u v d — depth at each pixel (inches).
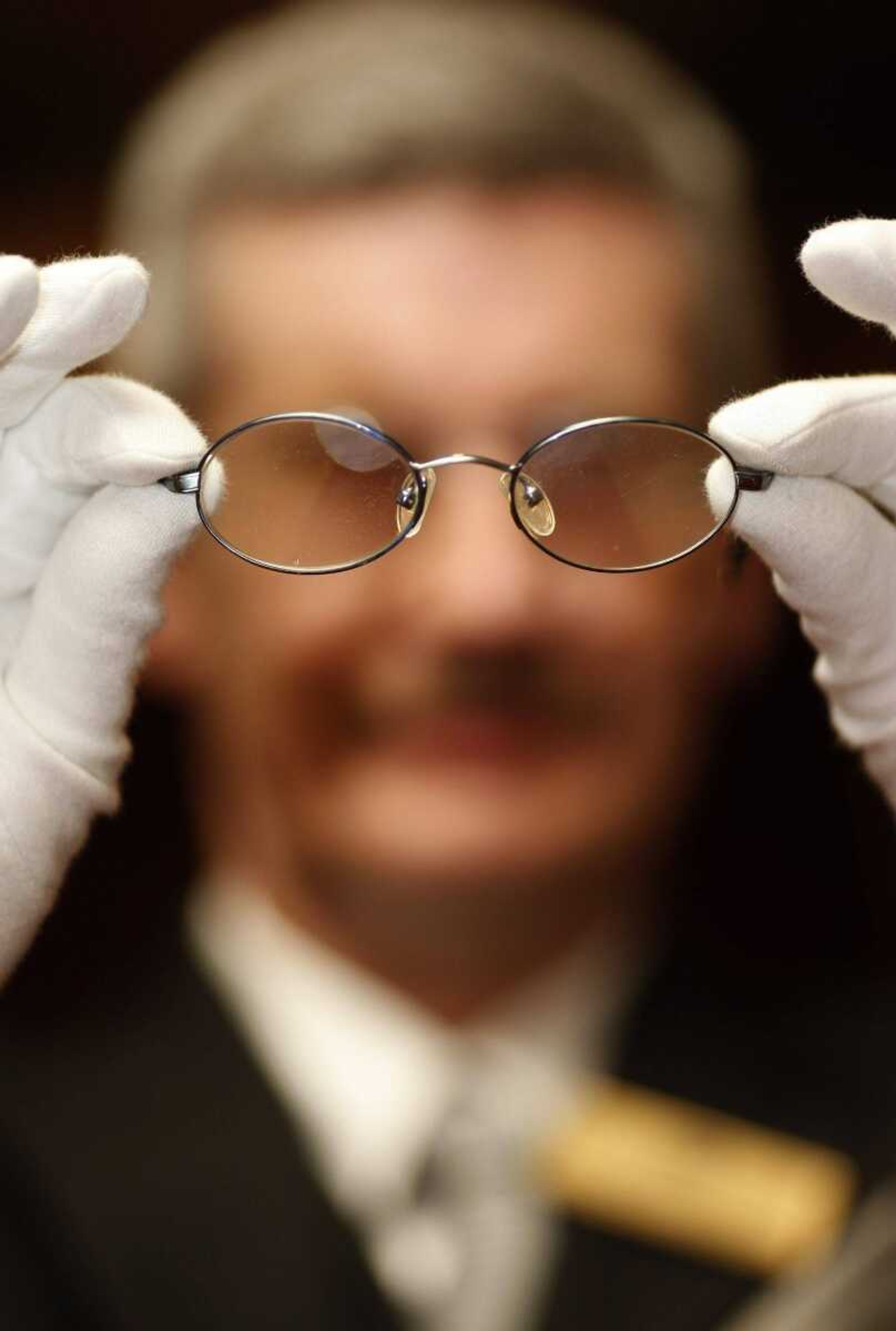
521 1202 39.0
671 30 58.4
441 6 50.2
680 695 41.3
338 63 42.3
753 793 48.7
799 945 47.9
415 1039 40.6
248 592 39.9
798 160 58.4
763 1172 39.0
